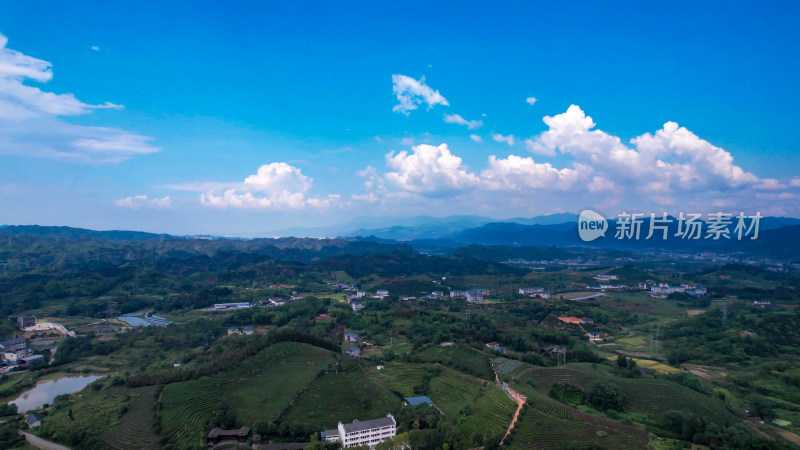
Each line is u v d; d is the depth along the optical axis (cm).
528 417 12200
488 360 17800
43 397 16088
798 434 12512
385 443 11288
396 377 16800
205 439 12262
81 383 17562
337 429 12794
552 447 10788
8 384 17088
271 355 17550
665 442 11400
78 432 12538
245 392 14800
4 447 12231
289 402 14388
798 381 15988
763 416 13788
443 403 14575
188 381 15412
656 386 14800
